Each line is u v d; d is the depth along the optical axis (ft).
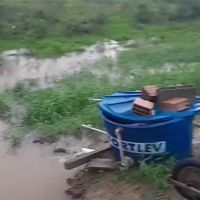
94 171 6.18
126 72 12.37
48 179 6.37
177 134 5.61
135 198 5.46
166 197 5.36
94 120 8.09
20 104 9.81
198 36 20.56
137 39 20.97
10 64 16.25
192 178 5.05
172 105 5.68
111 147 6.09
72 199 5.78
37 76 13.50
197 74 10.45
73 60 16.72
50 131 8.02
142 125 5.52
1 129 8.52
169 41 19.44
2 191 6.16
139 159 5.77
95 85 10.31
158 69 12.45
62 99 9.14
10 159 7.16
